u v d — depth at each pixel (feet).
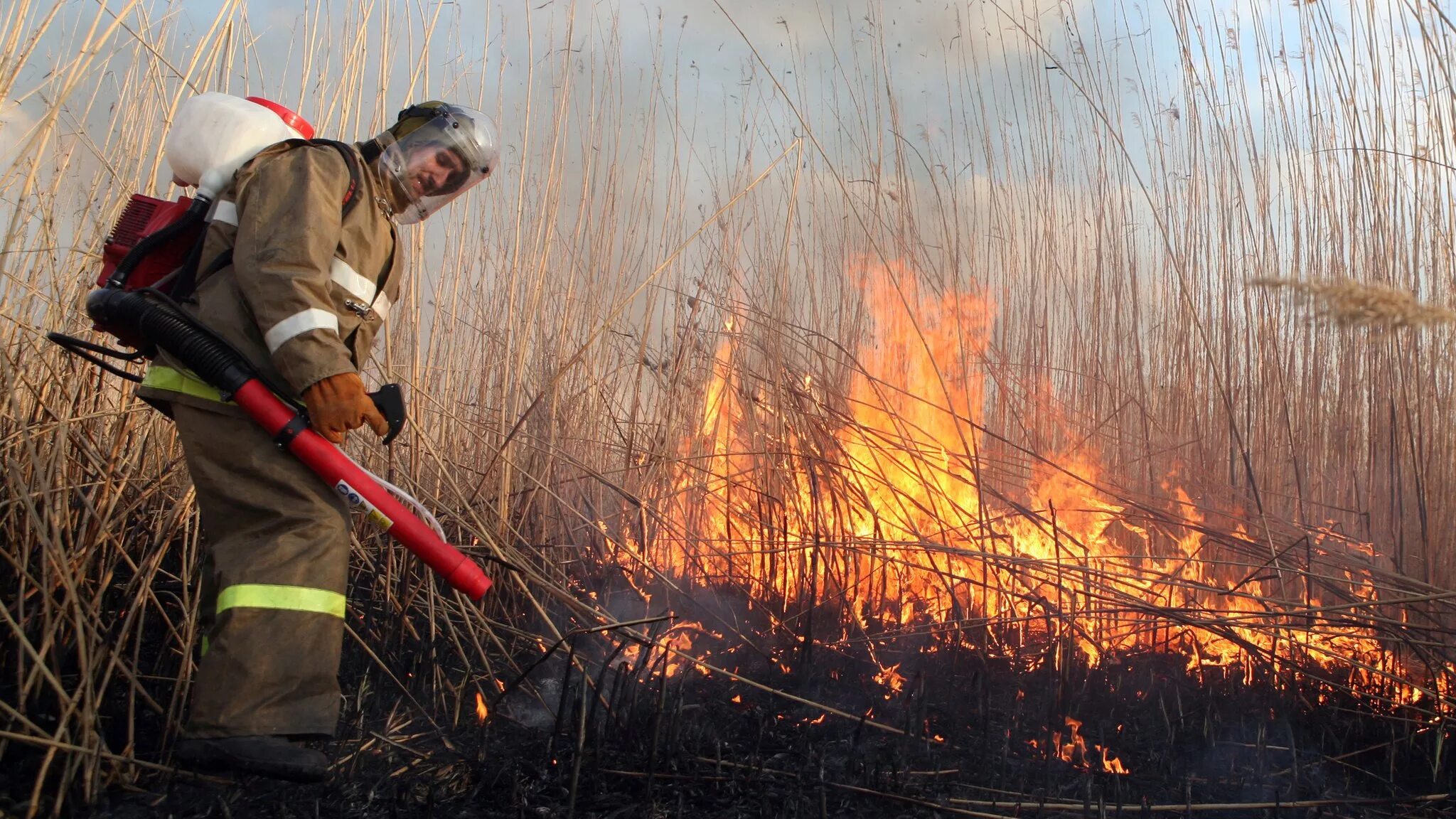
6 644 7.75
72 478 9.07
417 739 8.04
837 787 7.24
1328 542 10.74
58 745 6.36
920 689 9.41
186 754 6.23
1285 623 9.70
